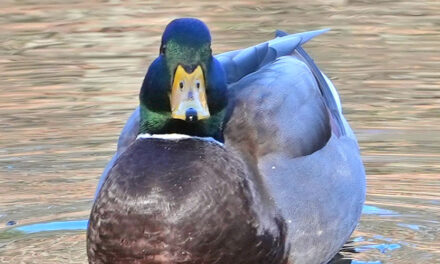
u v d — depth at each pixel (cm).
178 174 688
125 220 683
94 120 1155
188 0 1816
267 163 746
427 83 1280
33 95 1259
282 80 800
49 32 1600
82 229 890
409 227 888
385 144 1068
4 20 1681
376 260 819
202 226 685
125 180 688
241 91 780
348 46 1477
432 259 817
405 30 1572
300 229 749
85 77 1340
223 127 751
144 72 1359
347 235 816
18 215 917
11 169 1016
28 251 840
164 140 713
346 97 1223
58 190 969
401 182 978
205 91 710
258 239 709
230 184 698
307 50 1458
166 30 712
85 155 1049
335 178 794
